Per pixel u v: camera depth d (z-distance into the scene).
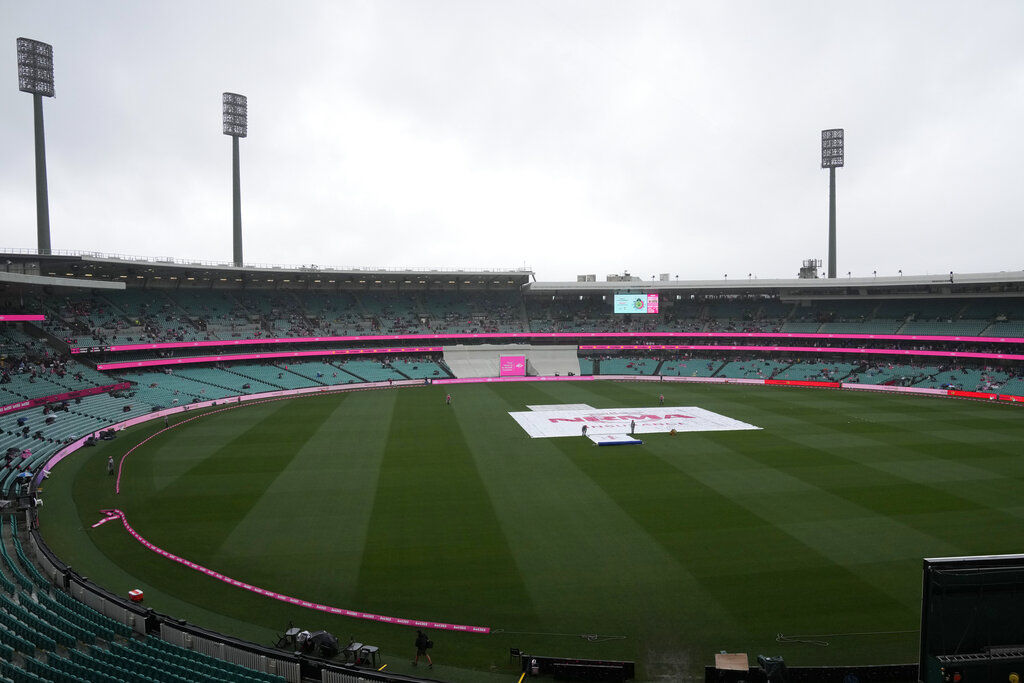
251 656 16.08
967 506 29.78
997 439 45.66
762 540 25.70
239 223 96.44
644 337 102.44
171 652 16.23
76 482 34.97
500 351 98.69
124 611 18.22
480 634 18.72
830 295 97.56
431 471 37.16
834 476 35.41
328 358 91.94
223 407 64.38
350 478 35.66
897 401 66.62
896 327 87.81
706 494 32.09
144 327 76.38
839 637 18.31
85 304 76.50
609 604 20.44
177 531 27.17
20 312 66.62
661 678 16.47
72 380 59.25
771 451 42.00
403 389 80.88
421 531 27.08
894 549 24.64
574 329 104.44
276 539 26.22
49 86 74.81
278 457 40.94
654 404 65.69
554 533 26.72
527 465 38.53
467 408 63.34
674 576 22.42
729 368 92.31
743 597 20.81
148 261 73.38
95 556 24.38
